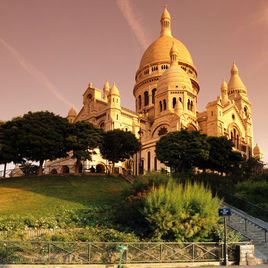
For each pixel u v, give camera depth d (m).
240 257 20.83
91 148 57.06
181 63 104.38
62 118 56.56
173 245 21.09
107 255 19.14
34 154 52.66
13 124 54.00
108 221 26.66
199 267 19.61
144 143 73.44
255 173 63.28
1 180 51.75
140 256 19.55
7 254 17.98
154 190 25.94
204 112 86.62
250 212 34.78
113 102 75.62
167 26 119.88
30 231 23.31
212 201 24.84
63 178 50.31
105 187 44.75
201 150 51.16
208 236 24.08
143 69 108.19
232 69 104.19
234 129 83.56
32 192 39.81
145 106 103.06
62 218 27.47
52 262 18.09
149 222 24.06
